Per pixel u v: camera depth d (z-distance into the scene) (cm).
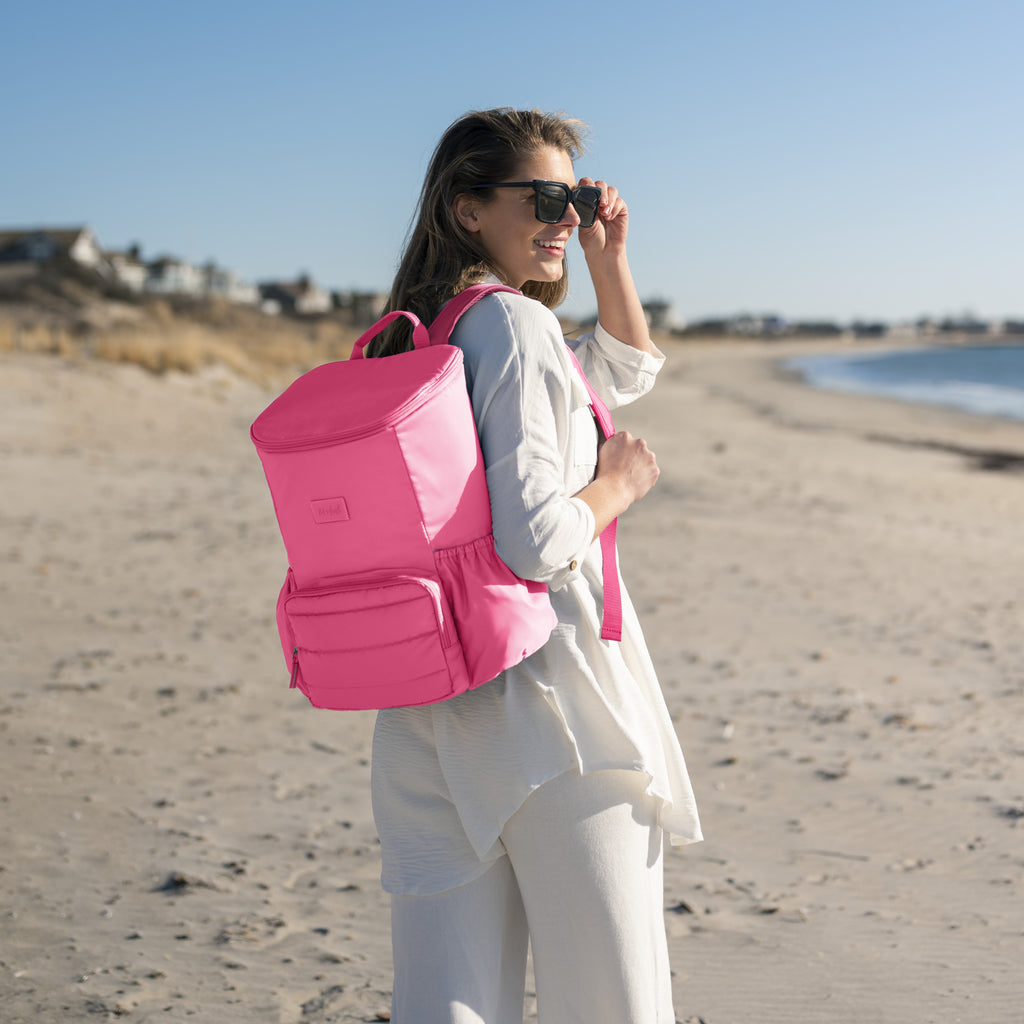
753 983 286
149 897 328
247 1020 259
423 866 165
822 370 7912
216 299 5206
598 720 162
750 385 5316
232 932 306
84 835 372
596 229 203
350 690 161
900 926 321
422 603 151
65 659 591
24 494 1151
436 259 184
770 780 450
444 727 163
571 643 165
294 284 12962
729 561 962
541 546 154
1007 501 1484
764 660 643
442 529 154
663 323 17738
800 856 375
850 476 1695
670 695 572
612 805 161
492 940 165
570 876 159
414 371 156
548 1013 163
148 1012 261
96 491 1210
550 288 215
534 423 159
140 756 453
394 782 170
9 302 4056
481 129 182
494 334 162
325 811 404
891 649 679
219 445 1712
